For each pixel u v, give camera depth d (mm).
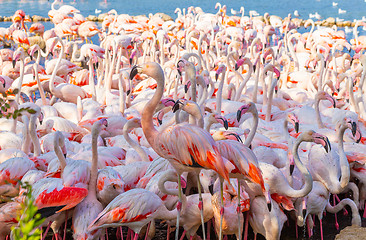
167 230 6891
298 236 7398
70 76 15789
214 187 6867
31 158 7777
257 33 22672
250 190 6773
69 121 10422
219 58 17938
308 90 14914
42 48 23000
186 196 6906
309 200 7203
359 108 11641
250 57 17031
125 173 7176
